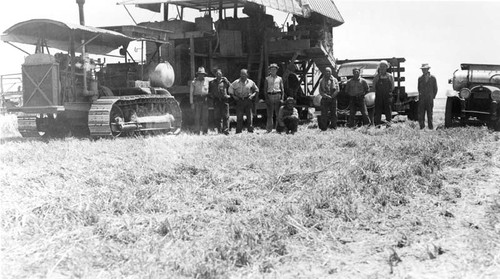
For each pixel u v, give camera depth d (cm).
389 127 1489
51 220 515
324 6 2431
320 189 642
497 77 1538
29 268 398
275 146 1066
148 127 1424
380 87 1527
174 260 408
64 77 1374
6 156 923
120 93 1527
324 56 2161
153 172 763
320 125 1558
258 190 662
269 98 1488
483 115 1510
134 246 449
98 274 385
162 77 1570
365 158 858
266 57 2036
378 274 387
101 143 1140
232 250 429
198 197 630
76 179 709
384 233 488
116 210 564
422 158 859
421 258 417
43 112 1311
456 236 470
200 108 1486
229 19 2103
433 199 611
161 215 552
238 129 1497
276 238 467
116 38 1523
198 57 1989
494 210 549
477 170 789
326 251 440
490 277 373
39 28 1374
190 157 909
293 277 386
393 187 658
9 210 539
